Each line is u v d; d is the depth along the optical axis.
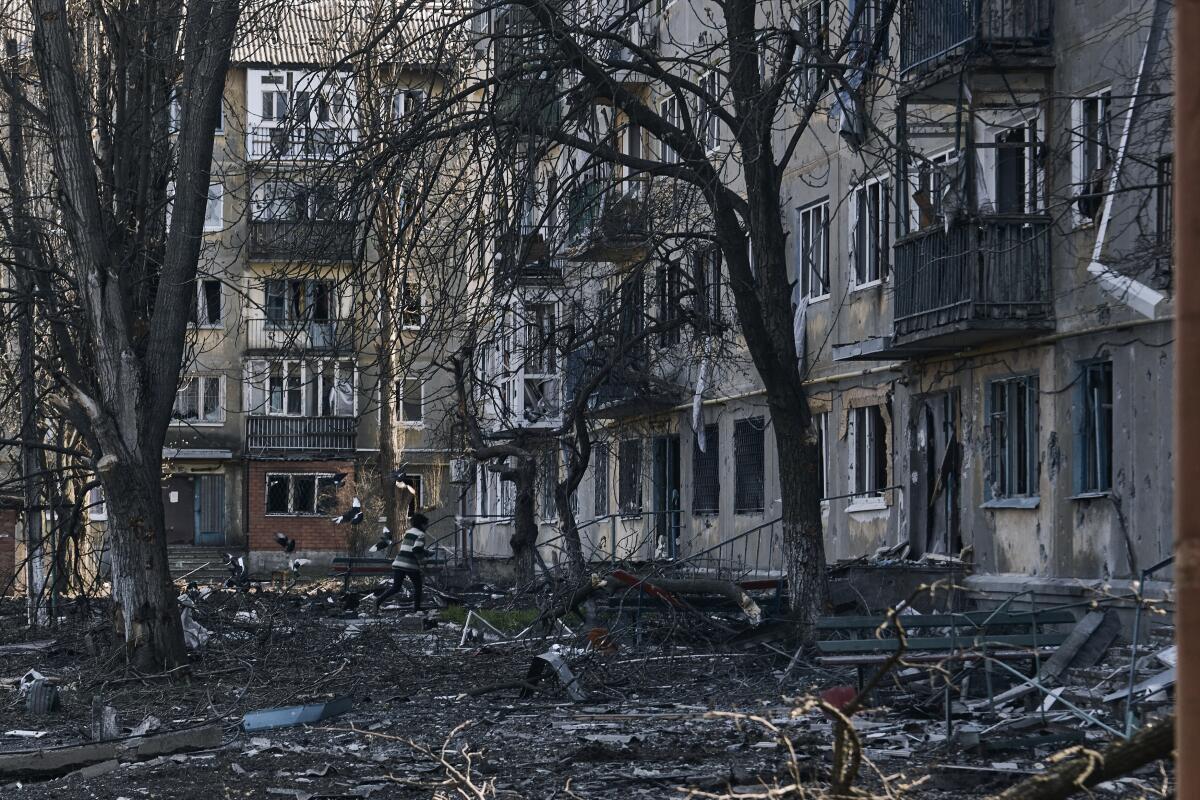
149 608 15.75
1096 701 10.70
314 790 9.02
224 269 16.36
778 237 16.81
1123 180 15.36
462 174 15.40
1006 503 19.11
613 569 20.14
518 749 10.74
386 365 15.63
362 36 15.45
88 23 17.70
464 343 17.09
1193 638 2.05
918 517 21.70
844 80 16.00
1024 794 3.37
